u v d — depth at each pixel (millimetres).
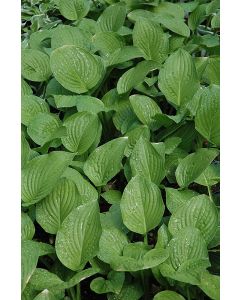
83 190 1986
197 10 2893
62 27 2572
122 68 2537
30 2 3184
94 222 1766
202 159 2043
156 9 2895
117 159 2057
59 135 2096
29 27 3053
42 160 1952
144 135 2176
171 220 1851
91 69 2346
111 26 2750
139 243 1826
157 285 1892
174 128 2238
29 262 1711
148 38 2557
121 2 2844
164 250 1747
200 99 2146
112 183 2262
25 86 2412
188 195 2012
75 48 2336
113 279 1799
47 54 2572
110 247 1809
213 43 2664
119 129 2322
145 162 2002
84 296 1928
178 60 2303
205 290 1697
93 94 2490
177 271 1721
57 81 2441
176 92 2283
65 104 2291
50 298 1651
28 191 1910
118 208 1980
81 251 1765
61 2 2834
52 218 1888
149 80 2467
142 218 1857
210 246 1861
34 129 2201
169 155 2197
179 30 2656
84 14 2824
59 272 1838
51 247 1854
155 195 1867
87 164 2068
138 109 2252
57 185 1907
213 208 1855
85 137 2156
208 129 2146
